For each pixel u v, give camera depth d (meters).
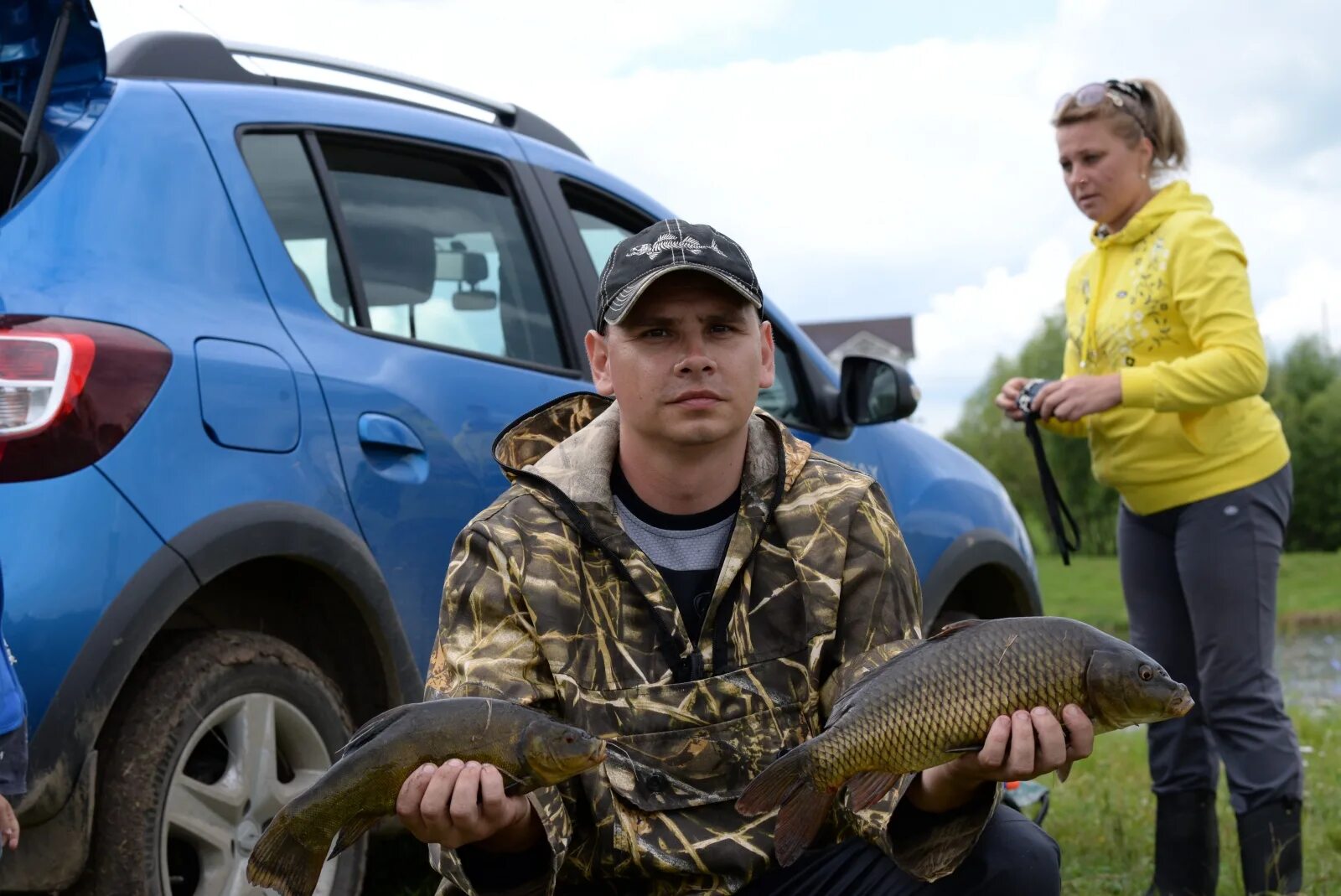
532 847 2.24
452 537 3.79
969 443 61.75
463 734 2.04
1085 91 4.37
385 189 4.04
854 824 2.32
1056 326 63.47
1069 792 5.71
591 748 2.04
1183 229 4.22
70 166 3.27
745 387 2.37
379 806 2.05
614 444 2.46
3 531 2.90
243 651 3.33
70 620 2.92
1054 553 55.34
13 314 3.01
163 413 3.12
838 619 2.39
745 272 2.37
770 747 2.32
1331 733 7.07
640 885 2.33
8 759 2.54
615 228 4.89
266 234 3.61
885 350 76.31
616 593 2.37
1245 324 4.12
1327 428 55.28
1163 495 4.32
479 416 3.95
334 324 3.70
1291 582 32.41
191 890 3.29
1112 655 2.03
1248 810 4.17
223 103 3.68
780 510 2.42
